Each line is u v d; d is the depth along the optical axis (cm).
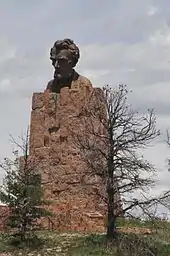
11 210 4203
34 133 5353
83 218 4703
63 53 5366
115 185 4047
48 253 3875
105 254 3781
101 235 4150
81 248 3928
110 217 4059
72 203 4831
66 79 5366
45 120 5334
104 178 4112
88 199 4878
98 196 4619
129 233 4188
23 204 4181
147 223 4453
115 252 3800
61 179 5103
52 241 4169
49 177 5150
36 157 5253
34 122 5388
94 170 4181
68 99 5259
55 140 5231
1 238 4216
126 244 3856
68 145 5153
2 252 3931
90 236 4162
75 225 4678
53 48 5456
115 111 4188
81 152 4481
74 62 5412
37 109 5406
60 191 5075
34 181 4294
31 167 4606
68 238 4253
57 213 4725
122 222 4628
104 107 4762
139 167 4072
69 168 5088
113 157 4109
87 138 4428
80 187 4994
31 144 5341
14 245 4072
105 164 4178
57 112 5297
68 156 5128
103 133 4609
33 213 4209
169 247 3925
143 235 4178
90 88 5275
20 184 4222
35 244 4081
